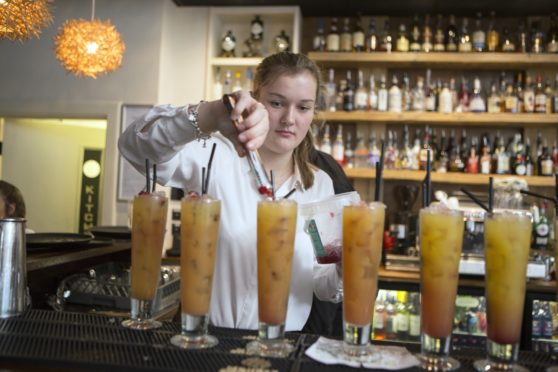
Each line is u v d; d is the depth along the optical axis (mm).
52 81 4230
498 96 3920
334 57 3902
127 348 1054
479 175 3754
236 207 1576
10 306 1275
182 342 1100
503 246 1009
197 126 1332
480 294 2914
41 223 5711
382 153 1134
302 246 1559
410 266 3145
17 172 5305
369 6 4023
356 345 1062
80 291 1967
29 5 2617
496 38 3926
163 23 4121
